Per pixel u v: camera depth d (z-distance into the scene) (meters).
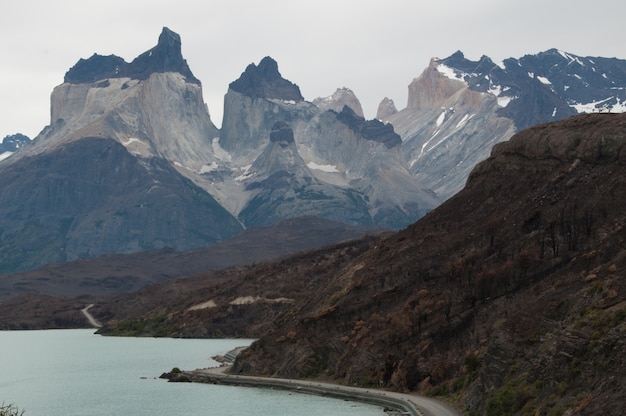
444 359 139.38
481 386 114.44
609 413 83.25
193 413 146.25
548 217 154.12
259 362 187.25
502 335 116.44
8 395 183.12
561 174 162.88
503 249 155.25
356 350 160.12
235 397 160.38
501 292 143.88
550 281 136.25
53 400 173.12
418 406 122.12
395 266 174.50
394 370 147.50
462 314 144.12
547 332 111.88
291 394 158.88
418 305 154.50
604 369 92.88
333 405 141.88
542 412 95.06
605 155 158.38
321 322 176.50
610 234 138.62
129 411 153.12
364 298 173.25
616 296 106.50
